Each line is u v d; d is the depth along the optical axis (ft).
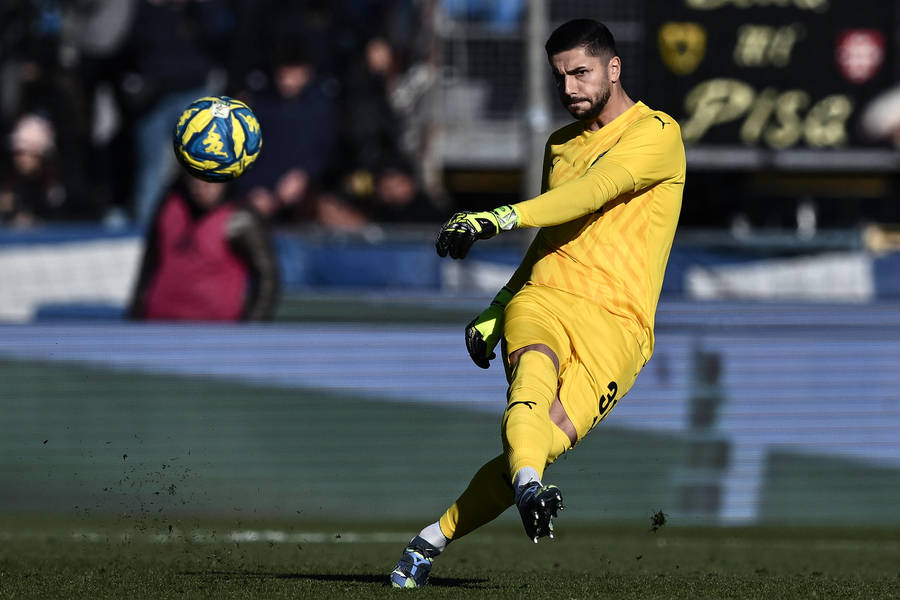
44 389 118.11
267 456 119.34
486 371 122.01
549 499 45.91
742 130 174.60
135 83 157.17
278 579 61.11
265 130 157.79
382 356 121.29
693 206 181.88
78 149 164.14
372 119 167.63
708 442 121.60
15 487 116.78
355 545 90.48
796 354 123.03
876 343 124.26
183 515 116.26
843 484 122.52
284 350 120.37
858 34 173.99
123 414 118.93
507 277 135.85
